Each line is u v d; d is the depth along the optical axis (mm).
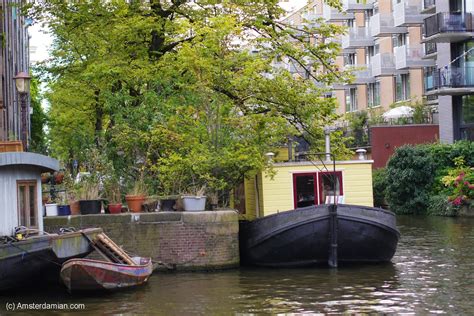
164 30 24688
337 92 63094
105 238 17094
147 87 24406
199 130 21562
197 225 19250
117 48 25219
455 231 27078
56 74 28672
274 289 16219
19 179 16578
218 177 21266
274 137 22484
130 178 22141
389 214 19344
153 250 19219
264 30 24328
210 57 21984
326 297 15141
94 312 14148
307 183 21422
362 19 59969
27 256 15352
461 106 40719
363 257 19578
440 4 41969
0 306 14852
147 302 14992
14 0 29844
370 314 13430
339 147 24047
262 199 21281
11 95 29562
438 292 15383
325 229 18875
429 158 36625
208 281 17484
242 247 20453
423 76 50969
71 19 25328
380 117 48719
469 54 40188
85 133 24922
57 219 19203
